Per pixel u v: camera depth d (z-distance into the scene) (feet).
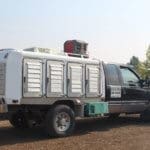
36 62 37.32
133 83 47.24
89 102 41.65
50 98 38.22
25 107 37.91
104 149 32.45
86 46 43.96
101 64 43.19
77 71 40.47
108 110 43.42
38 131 42.06
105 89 43.34
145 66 149.59
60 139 37.37
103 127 44.96
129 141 35.83
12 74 36.81
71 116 39.17
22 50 37.29
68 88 39.63
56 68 38.65
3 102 37.29
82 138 37.76
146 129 43.24
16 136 39.09
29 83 36.78
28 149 32.76
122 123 48.44
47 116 37.88
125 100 45.73
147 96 48.47
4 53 37.70
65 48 43.57
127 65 47.21
